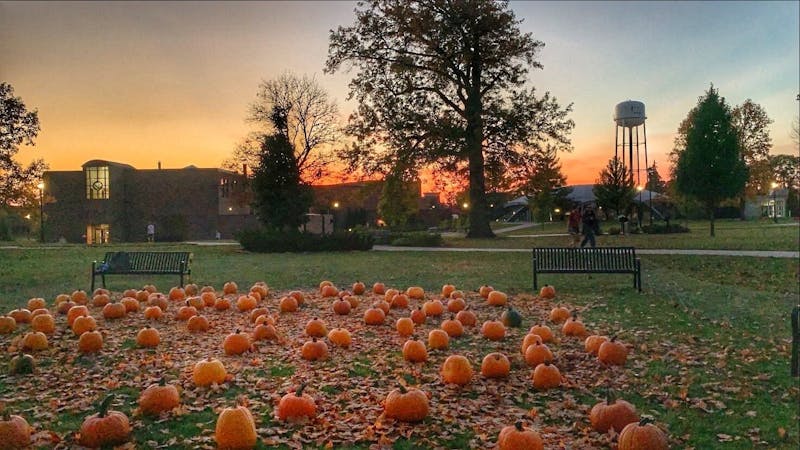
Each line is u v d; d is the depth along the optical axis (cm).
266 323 941
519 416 593
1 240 4738
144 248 3522
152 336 888
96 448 503
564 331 959
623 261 1481
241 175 4888
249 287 1628
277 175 3538
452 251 2962
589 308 1219
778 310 1182
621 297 1351
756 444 533
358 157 3788
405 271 2002
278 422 564
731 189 3634
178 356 831
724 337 934
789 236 3284
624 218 4034
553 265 1507
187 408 600
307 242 3161
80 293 1264
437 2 3716
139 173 6100
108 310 1110
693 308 1195
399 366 779
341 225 7025
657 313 1146
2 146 2628
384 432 544
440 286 1611
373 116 3753
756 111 5969
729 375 732
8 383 696
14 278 1825
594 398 654
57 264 2348
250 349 852
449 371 697
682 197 5531
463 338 952
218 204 6169
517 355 828
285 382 698
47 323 962
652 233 4100
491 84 3978
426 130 3669
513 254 2647
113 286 1647
